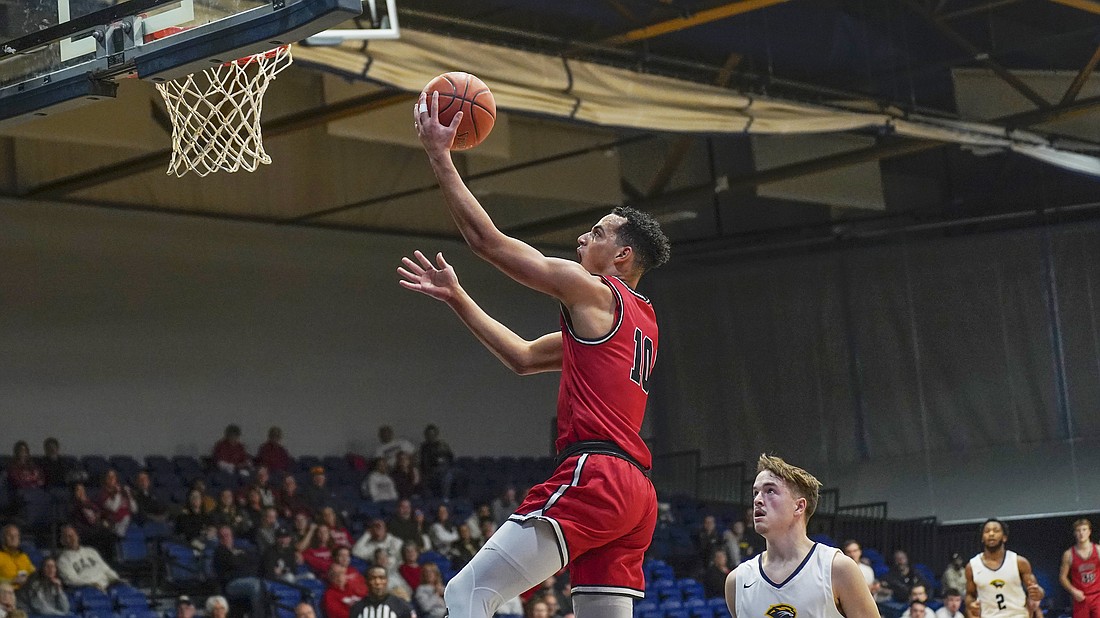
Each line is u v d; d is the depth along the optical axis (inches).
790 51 616.7
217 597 453.1
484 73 439.2
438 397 807.1
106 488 561.9
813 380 855.1
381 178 761.6
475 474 755.4
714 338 895.7
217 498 610.5
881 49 652.1
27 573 486.6
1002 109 680.4
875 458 828.0
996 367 789.2
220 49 202.2
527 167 711.7
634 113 498.0
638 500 127.3
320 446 744.3
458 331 825.5
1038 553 756.0
